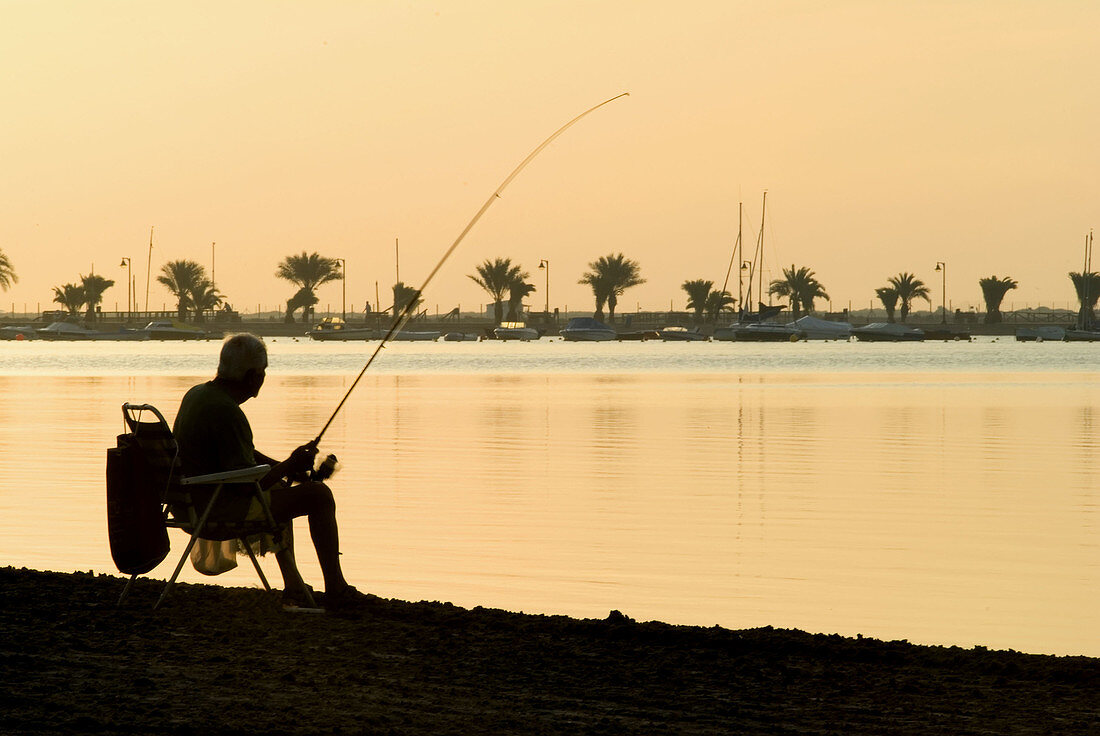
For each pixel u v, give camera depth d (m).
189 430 15.77
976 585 24.45
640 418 67.62
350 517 32.09
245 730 11.28
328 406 77.25
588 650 15.52
